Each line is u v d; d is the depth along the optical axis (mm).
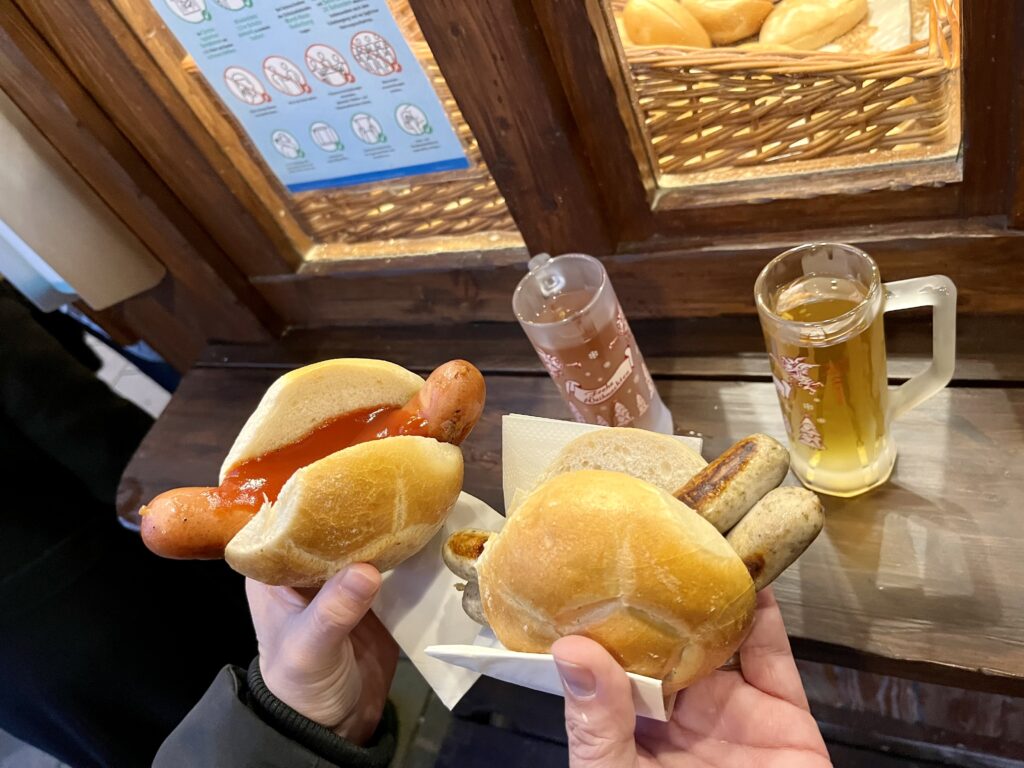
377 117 908
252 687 800
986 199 734
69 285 1157
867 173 781
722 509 543
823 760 652
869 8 672
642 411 860
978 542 725
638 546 502
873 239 792
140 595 1281
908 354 860
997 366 814
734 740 697
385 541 620
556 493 536
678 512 522
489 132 823
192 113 996
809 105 753
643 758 701
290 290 1221
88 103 986
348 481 578
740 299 932
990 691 680
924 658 683
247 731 768
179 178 1076
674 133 834
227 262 1209
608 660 498
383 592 748
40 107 982
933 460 792
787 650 685
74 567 1214
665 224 894
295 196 1104
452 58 758
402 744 1253
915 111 725
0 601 1136
